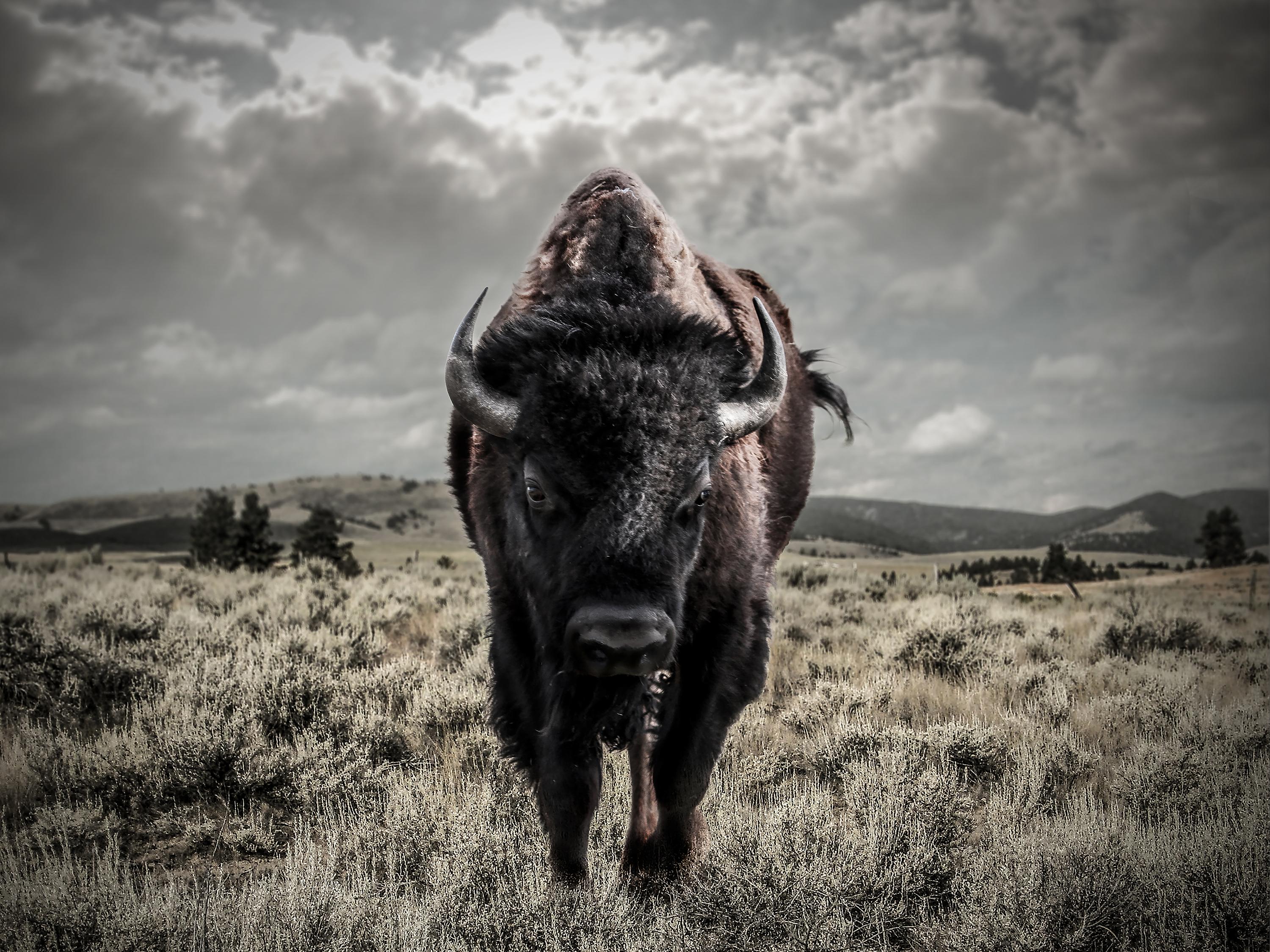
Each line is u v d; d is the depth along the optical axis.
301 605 9.27
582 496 2.73
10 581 10.74
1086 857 3.31
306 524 40.56
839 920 3.10
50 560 15.69
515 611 3.37
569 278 3.57
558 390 2.80
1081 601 15.41
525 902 3.13
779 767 5.02
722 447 3.04
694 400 2.88
